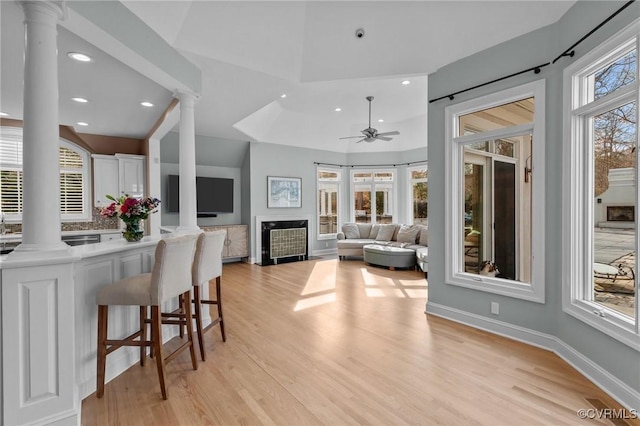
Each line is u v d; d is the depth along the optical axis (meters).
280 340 3.05
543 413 1.95
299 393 2.17
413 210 8.34
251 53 3.38
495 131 3.16
